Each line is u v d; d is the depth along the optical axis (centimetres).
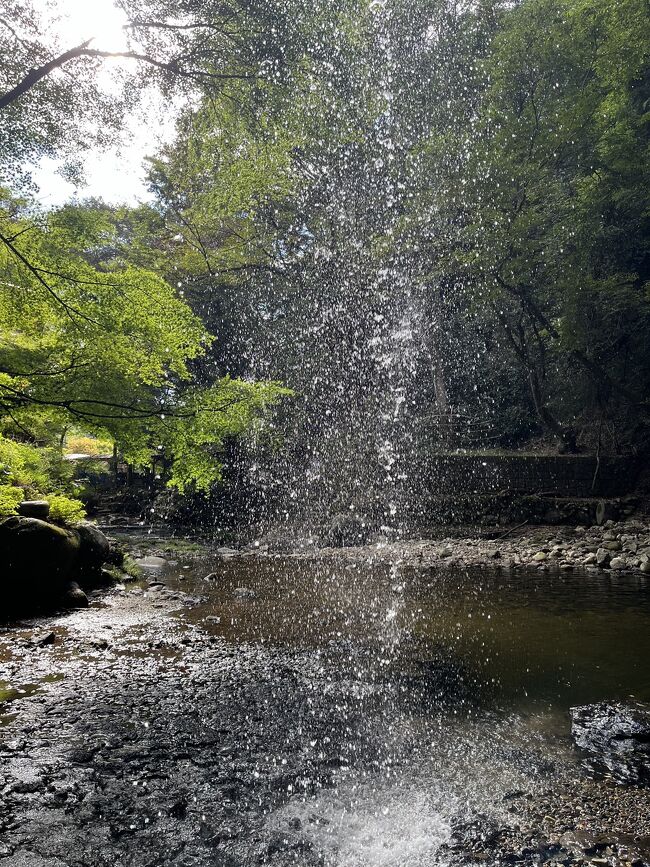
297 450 1927
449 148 1606
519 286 1583
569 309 1489
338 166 1941
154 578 1001
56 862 258
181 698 453
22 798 308
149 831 284
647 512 1434
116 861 261
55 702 439
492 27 1952
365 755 365
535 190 1504
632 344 1692
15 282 514
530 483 1580
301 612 750
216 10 952
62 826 285
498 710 438
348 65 1711
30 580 732
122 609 748
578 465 1584
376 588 926
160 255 1869
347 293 2009
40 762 346
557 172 1697
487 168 1483
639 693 471
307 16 1427
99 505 2009
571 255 1503
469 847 273
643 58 1477
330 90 1684
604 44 1446
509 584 950
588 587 912
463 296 1898
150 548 1422
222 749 370
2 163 522
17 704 433
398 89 1930
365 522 1571
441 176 1641
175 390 621
